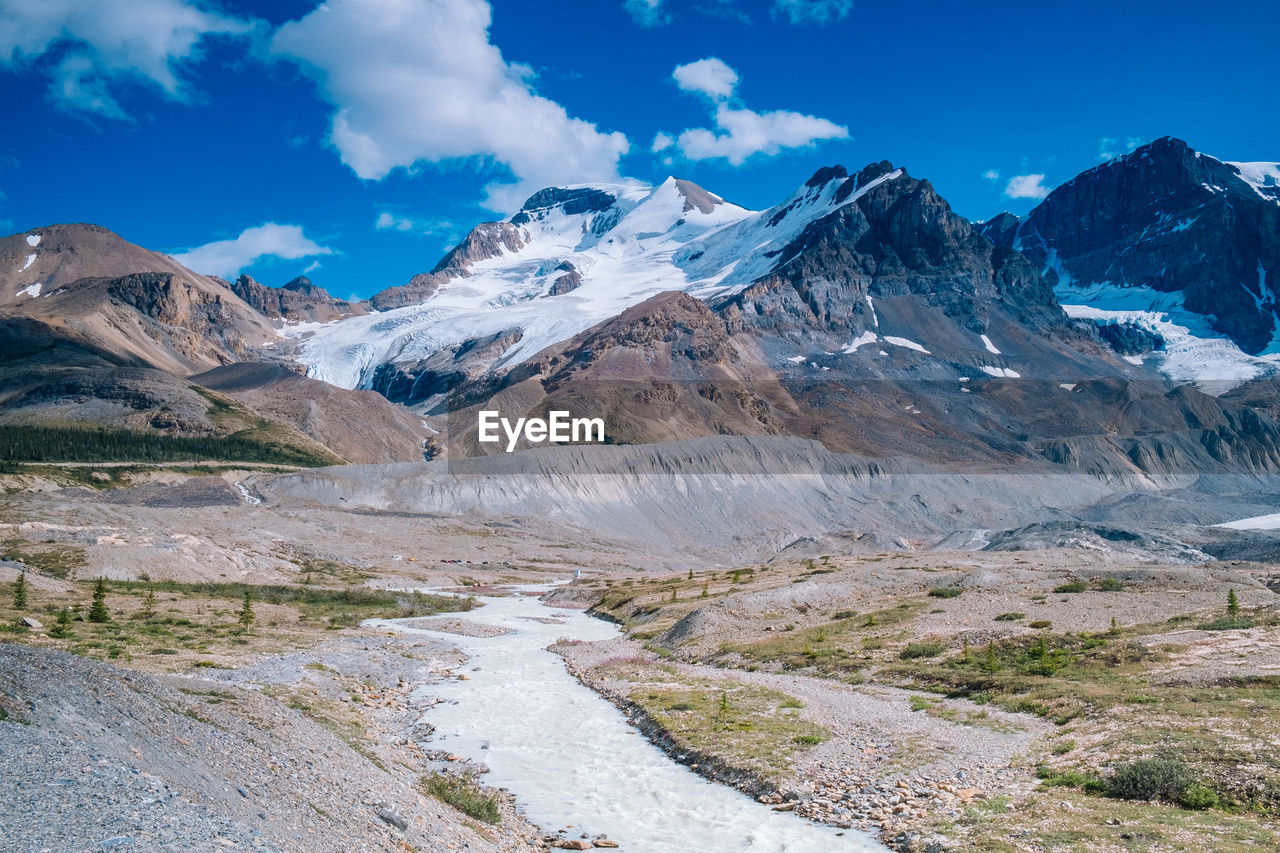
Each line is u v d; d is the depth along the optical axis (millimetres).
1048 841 24797
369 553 175250
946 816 28219
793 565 133500
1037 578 84188
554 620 101375
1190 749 31625
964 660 54625
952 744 37125
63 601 73875
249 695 36531
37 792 17422
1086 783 30094
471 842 25219
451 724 44000
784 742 38344
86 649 48906
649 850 27250
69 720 22203
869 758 35719
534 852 26609
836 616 76875
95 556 104125
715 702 47094
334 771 27656
